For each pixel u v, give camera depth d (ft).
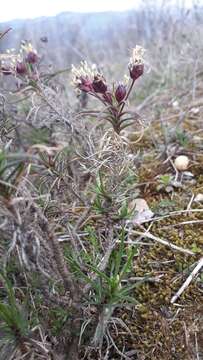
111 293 0.36
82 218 0.45
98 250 0.44
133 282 0.43
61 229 0.48
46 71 0.67
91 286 0.38
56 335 0.37
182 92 0.83
